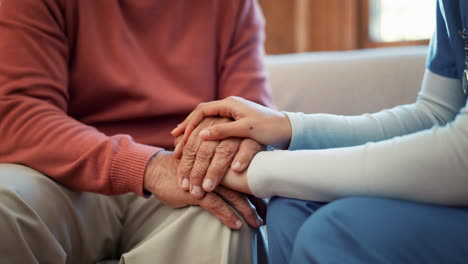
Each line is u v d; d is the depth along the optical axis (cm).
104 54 104
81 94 104
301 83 155
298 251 59
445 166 56
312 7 457
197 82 111
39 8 97
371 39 442
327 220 59
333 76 154
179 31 112
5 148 89
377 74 152
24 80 92
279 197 71
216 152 76
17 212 73
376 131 80
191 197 78
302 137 76
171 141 108
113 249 97
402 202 59
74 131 88
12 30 95
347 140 78
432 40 83
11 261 72
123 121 107
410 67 151
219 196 78
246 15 119
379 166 60
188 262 76
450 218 56
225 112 80
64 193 86
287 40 472
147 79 106
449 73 80
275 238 68
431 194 58
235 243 75
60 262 79
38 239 75
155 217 91
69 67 104
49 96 95
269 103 117
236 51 117
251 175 72
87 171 85
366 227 57
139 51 108
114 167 84
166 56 109
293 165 67
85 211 90
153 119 108
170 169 83
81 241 88
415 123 81
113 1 105
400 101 150
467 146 55
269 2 468
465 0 67
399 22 428
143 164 83
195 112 83
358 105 151
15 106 90
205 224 76
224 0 116
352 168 62
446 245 55
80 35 102
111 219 96
